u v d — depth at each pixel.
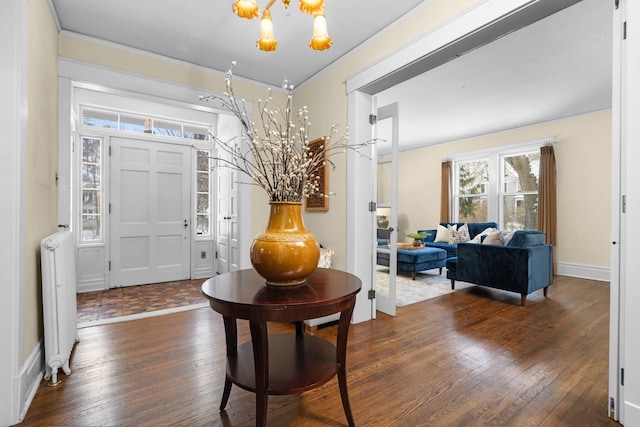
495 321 2.88
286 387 1.27
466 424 1.48
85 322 2.75
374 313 2.96
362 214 2.90
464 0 1.99
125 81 2.82
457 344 2.37
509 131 5.70
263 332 1.22
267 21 1.56
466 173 6.52
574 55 3.08
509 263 3.46
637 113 1.37
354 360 2.11
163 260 4.38
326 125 3.20
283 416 1.53
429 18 2.21
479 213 6.29
